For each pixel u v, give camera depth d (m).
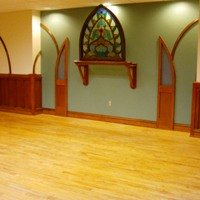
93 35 6.34
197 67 5.21
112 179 3.44
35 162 3.97
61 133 5.52
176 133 5.59
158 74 5.84
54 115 7.19
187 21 5.45
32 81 7.07
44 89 7.30
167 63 5.75
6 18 7.23
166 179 3.44
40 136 5.29
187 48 5.52
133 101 6.18
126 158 4.16
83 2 5.87
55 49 6.97
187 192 3.11
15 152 4.38
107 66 6.38
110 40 6.17
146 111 6.07
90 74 6.61
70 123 6.36
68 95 6.96
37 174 3.56
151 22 5.79
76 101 6.88
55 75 7.06
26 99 7.27
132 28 5.97
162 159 4.13
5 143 4.84
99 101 6.59
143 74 6.00
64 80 6.95
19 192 3.08
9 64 7.39
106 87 6.46
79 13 6.51
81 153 4.36
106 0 5.62
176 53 5.62
